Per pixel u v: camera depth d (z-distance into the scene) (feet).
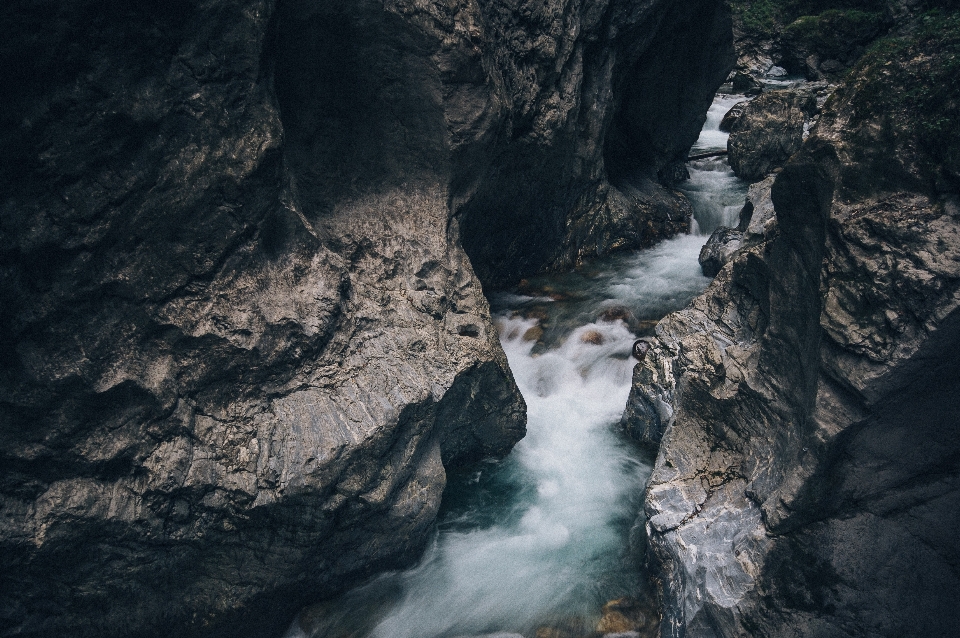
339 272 18.83
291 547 17.07
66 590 14.97
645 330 29.55
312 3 18.28
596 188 34.83
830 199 13.94
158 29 14.28
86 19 13.24
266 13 15.80
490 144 23.09
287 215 17.67
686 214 39.50
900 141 13.21
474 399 21.27
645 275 34.06
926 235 12.44
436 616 18.44
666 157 41.88
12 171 13.10
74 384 14.38
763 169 43.45
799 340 15.42
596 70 32.19
